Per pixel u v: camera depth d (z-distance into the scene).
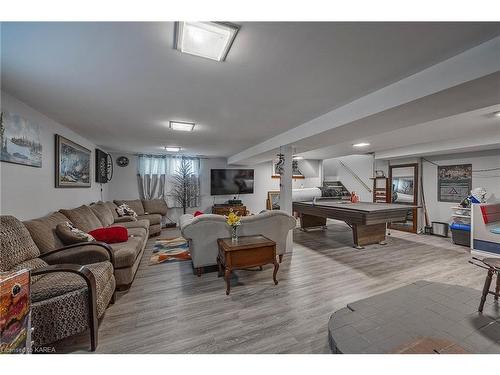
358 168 7.65
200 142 4.73
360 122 2.47
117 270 2.54
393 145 5.20
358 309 2.06
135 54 1.52
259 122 3.24
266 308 2.21
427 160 5.82
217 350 1.64
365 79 1.92
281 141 3.95
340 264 3.44
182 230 2.89
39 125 2.71
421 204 5.89
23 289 1.20
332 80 1.93
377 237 4.69
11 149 2.19
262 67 1.71
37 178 2.66
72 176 3.60
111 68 1.71
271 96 2.28
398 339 1.65
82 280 1.76
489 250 3.98
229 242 2.77
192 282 2.81
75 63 1.63
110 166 5.87
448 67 1.60
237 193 7.30
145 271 3.18
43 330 1.56
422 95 1.76
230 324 1.95
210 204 7.21
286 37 1.35
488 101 1.86
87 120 3.07
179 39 1.35
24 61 1.60
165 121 3.16
